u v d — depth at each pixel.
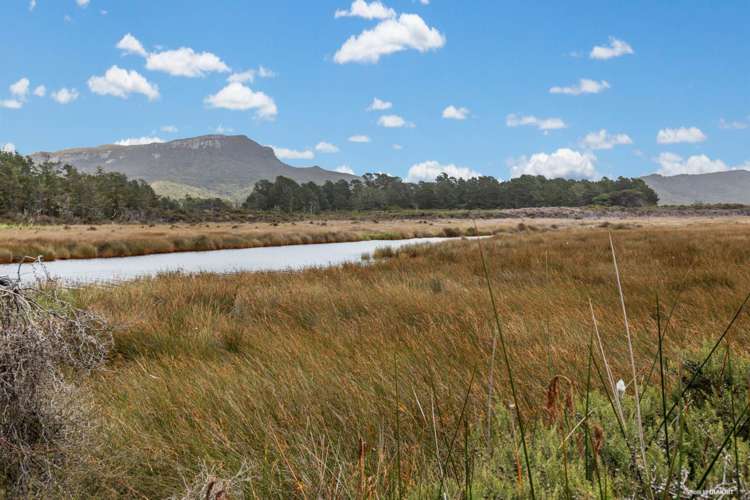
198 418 3.68
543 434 2.54
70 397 3.28
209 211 144.50
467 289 9.56
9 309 3.05
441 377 4.14
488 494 2.06
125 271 22.56
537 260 13.88
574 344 4.97
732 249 13.82
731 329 5.05
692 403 2.88
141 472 3.13
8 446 2.80
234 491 2.49
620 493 1.99
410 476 2.55
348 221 116.12
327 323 7.26
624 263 12.26
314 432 3.35
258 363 5.09
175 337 6.70
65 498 2.84
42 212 115.12
